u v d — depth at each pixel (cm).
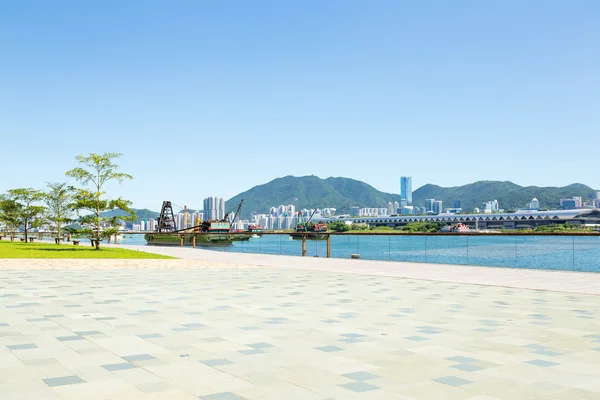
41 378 734
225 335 1045
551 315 1315
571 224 19000
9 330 1088
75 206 5225
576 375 768
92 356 866
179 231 14888
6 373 759
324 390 686
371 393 675
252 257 4122
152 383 712
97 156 5131
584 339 1023
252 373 767
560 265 3500
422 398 657
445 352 909
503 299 1630
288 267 3062
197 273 2628
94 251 4922
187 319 1233
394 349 930
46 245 6606
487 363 835
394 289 1911
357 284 2089
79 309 1385
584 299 1638
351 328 1125
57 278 2289
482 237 11825
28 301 1539
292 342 983
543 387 708
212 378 739
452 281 2214
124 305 1463
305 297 1664
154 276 2434
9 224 8969
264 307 1437
